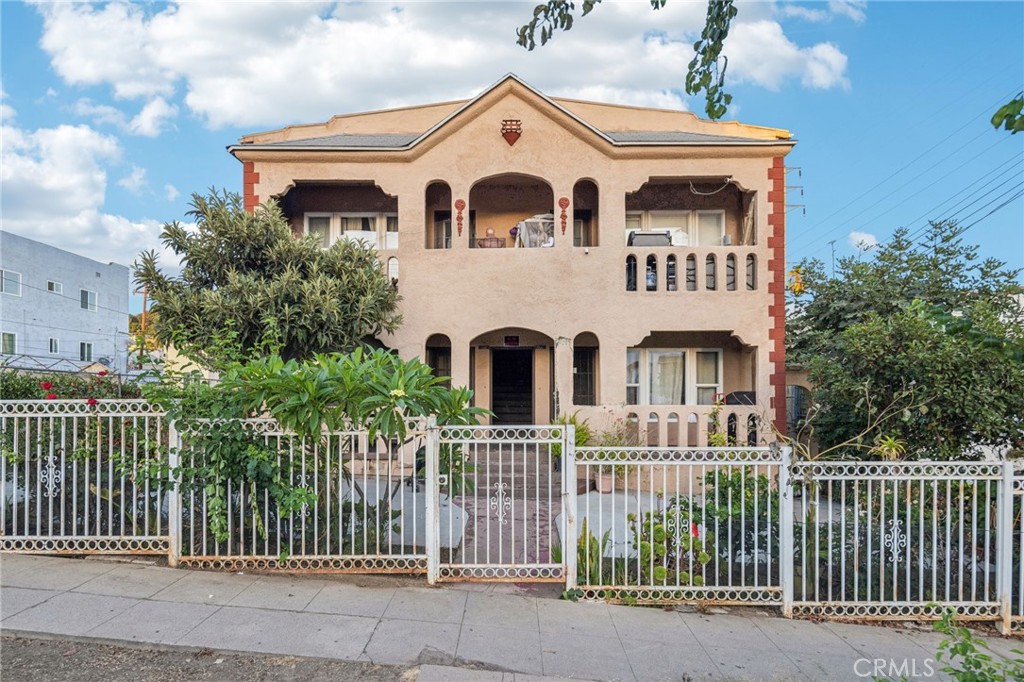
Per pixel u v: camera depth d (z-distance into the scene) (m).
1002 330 7.44
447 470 6.00
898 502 5.61
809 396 10.60
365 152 11.18
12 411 5.98
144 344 6.48
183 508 6.01
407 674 4.09
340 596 5.27
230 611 4.88
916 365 7.88
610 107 13.06
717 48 3.46
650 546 5.52
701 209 12.52
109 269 31.06
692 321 11.02
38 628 4.46
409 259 11.24
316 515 5.76
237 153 11.17
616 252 11.16
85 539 5.88
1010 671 3.43
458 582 5.72
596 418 10.79
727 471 5.68
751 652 4.61
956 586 5.60
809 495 6.19
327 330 9.33
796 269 13.21
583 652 4.50
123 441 5.82
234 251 9.72
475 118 11.36
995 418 7.45
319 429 5.56
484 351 13.05
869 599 5.28
